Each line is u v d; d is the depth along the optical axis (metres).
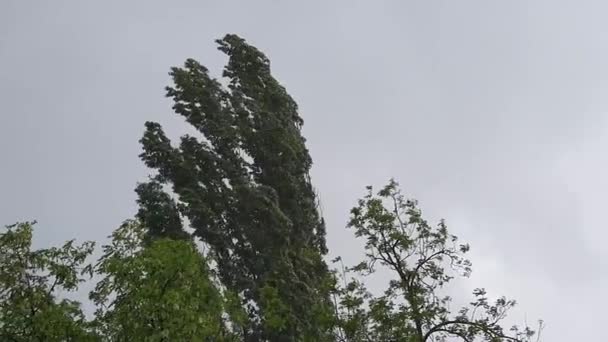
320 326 28.31
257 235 35.69
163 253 19.08
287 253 35.44
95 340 19.39
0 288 19.91
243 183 36.66
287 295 32.62
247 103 39.69
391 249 26.95
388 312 25.81
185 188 35.50
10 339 19.09
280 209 36.72
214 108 39.06
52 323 19.28
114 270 19.09
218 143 38.47
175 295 18.16
